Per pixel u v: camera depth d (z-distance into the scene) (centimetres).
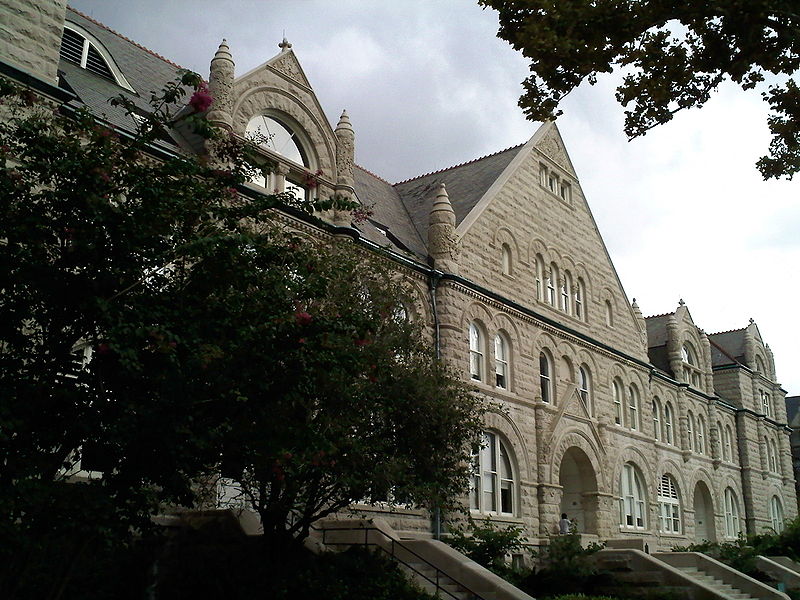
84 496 998
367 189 3200
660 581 2512
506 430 2839
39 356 1089
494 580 1872
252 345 1132
